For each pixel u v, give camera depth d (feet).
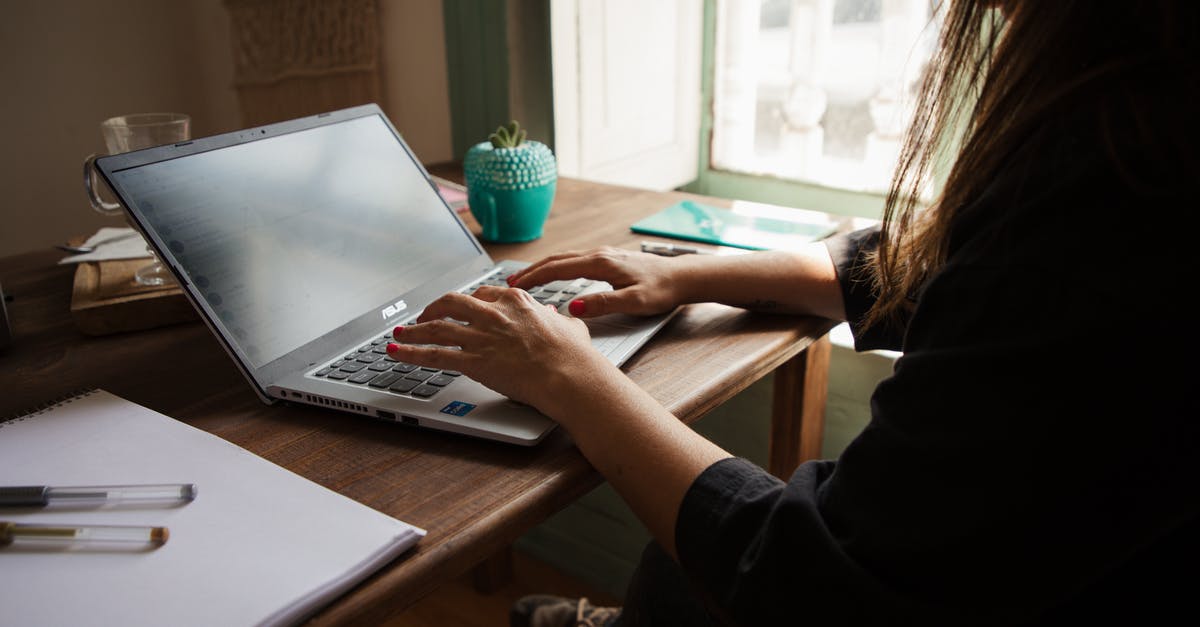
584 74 4.55
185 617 1.34
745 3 4.89
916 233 2.10
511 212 3.33
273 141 2.55
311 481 1.75
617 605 5.18
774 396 3.65
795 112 4.89
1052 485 1.25
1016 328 1.30
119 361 2.45
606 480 1.87
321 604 1.41
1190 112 1.20
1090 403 1.22
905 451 1.40
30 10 5.85
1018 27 1.44
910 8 4.26
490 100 4.75
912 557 1.37
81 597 1.39
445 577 1.57
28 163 6.13
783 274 2.61
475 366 1.98
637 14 4.75
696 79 5.22
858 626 1.44
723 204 3.89
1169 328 1.18
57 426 1.97
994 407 1.30
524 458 1.87
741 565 1.61
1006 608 1.33
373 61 5.28
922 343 1.48
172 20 6.55
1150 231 1.21
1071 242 1.26
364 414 2.04
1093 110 1.31
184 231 2.17
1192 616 1.40
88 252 3.39
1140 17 1.27
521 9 4.45
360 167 2.79
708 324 2.59
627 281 2.56
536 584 5.36
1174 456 1.21
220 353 2.50
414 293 2.64
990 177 1.50
